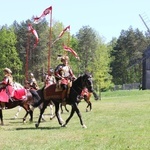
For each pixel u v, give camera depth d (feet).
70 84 57.98
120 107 95.45
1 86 62.85
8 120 74.74
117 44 422.00
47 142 45.52
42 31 332.39
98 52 322.55
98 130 54.39
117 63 402.72
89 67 332.39
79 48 383.86
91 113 82.12
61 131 54.44
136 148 40.93
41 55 329.31
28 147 42.65
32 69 328.49
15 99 63.36
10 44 337.93
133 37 403.13
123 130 53.47
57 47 335.47
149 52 220.64
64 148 41.68
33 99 63.77
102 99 143.54
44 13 85.56
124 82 402.93
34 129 57.88
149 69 219.61
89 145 43.11
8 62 336.08
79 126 59.57
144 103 107.24
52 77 76.02
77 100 58.29
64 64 59.52
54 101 60.13
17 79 342.03
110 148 41.22
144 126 57.31
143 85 220.64
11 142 46.03
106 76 315.37
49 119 74.28
